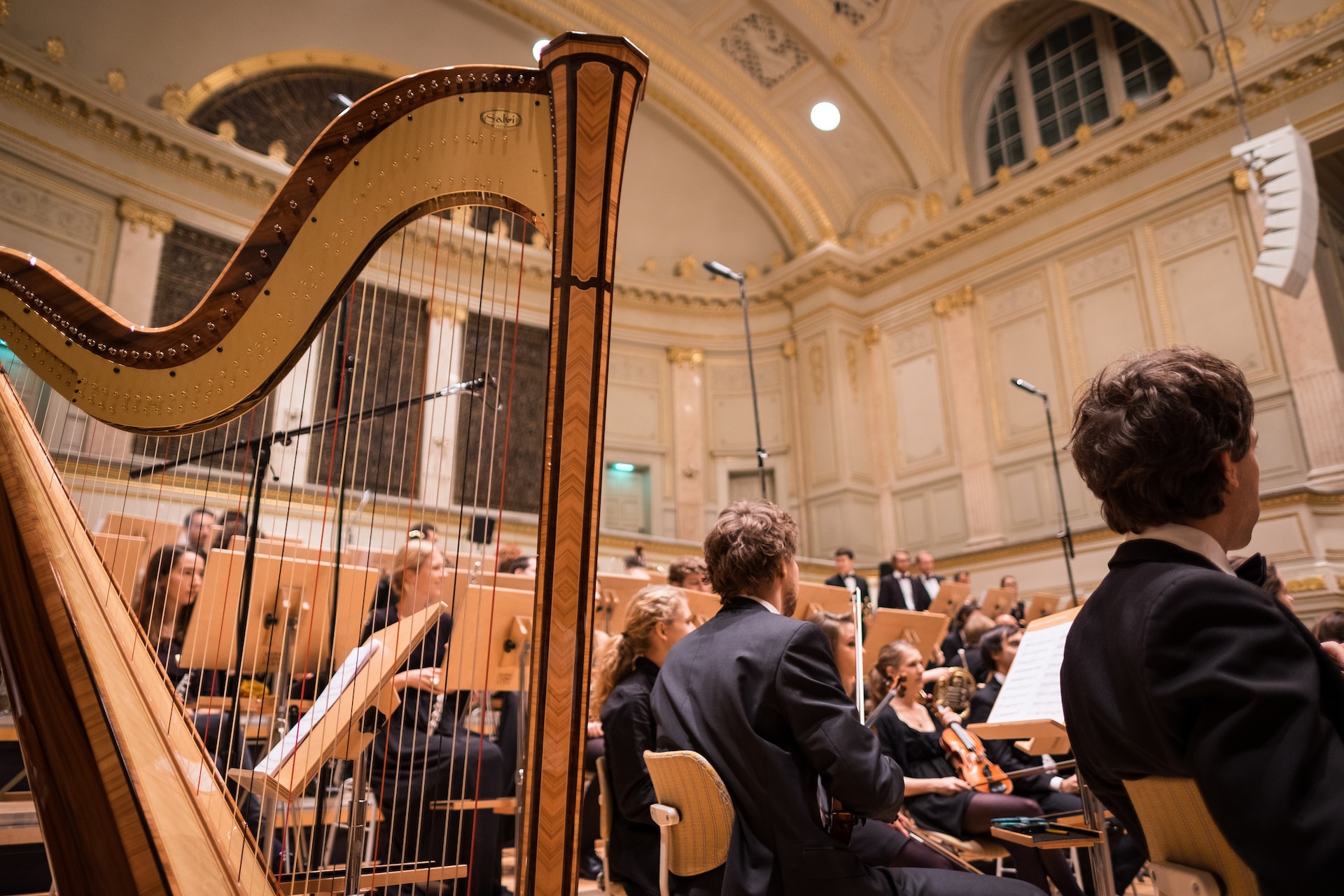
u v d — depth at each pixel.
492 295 2.15
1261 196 7.53
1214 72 10.03
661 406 13.03
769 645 1.86
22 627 1.62
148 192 9.56
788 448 12.97
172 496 4.13
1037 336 11.23
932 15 11.70
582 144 1.66
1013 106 12.43
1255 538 8.40
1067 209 11.23
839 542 12.04
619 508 12.56
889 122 12.45
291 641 3.00
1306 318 9.13
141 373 1.95
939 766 3.50
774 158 13.11
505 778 4.12
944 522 11.69
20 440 1.98
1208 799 0.90
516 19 11.39
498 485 9.24
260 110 10.65
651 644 2.74
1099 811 2.18
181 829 1.68
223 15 10.23
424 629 2.36
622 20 11.77
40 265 2.04
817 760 1.74
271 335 1.84
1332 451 8.71
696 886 1.81
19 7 8.95
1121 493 1.19
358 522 4.05
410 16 11.15
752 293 13.45
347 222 1.80
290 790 1.98
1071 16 11.89
